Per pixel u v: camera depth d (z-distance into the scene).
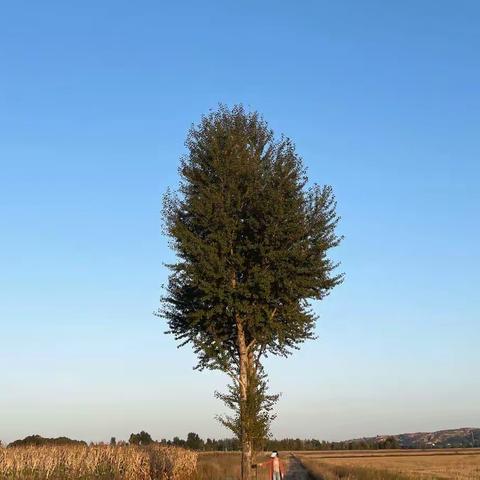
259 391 25.50
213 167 27.16
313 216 26.86
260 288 25.84
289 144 27.97
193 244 26.14
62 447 35.59
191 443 102.94
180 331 28.67
